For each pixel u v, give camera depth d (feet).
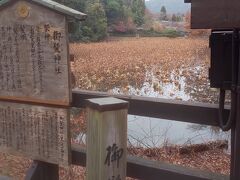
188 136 29.32
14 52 10.62
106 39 181.57
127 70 75.41
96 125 7.95
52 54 10.01
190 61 97.66
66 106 10.05
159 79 65.62
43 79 10.28
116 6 216.13
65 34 9.70
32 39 10.24
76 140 22.68
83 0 141.59
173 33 235.61
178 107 8.98
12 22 10.49
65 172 18.21
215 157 23.53
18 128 11.03
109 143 7.97
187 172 9.05
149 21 263.08
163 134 27.45
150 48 136.26
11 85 10.86
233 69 7.86
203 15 7.80
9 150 11.35
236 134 7.96
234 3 7.39
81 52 117.29
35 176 11.03
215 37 8.15
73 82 10.16
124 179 8.34
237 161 7.99
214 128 31.24
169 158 22.70
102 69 69.82
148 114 9.37
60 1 93.35
